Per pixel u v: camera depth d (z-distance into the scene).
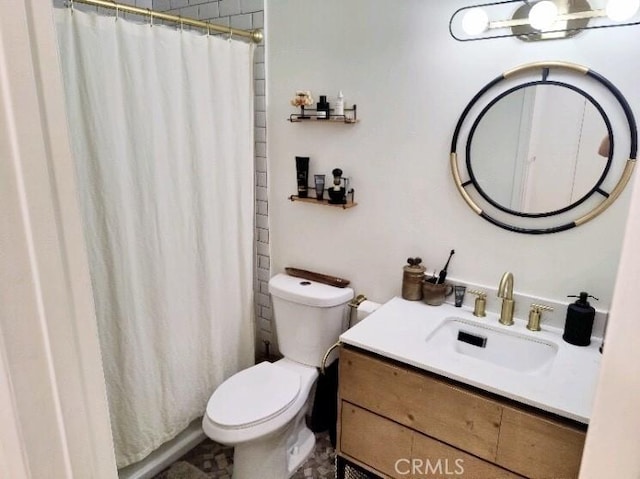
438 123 1.81
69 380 0.52
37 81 0.45
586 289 1.63
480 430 1.40
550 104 1.58
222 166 2.09
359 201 2.10
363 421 1.68
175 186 1.89
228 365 2.32
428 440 1.53
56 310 0.49
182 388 2.07
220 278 2.18
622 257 0.40
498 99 1.66
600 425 0.44
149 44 1.71
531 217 1.68
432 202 1.90
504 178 1.71
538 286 1.72
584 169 1.56
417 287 1.92
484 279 1.84
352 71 1.98
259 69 2.24
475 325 1.76
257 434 1.71
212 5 2.30
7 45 0.42
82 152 1.59
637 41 1.40
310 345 2.12
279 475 1.94
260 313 2.59
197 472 2.05
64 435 0.52
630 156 1.47
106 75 1.59
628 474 0.43
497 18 1.59
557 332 1.68
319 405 2.24
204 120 1.96
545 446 1.29
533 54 1.57
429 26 1.75
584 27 1.45
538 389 1.33
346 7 1.93
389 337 1.63
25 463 0.49
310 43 2.06
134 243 1.78
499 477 1.40
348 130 2.05
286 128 2.24
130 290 1.78
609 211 1.54
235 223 2.23
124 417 1.87
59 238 0.49
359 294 2.20
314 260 2.32
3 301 0.45
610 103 1.47
